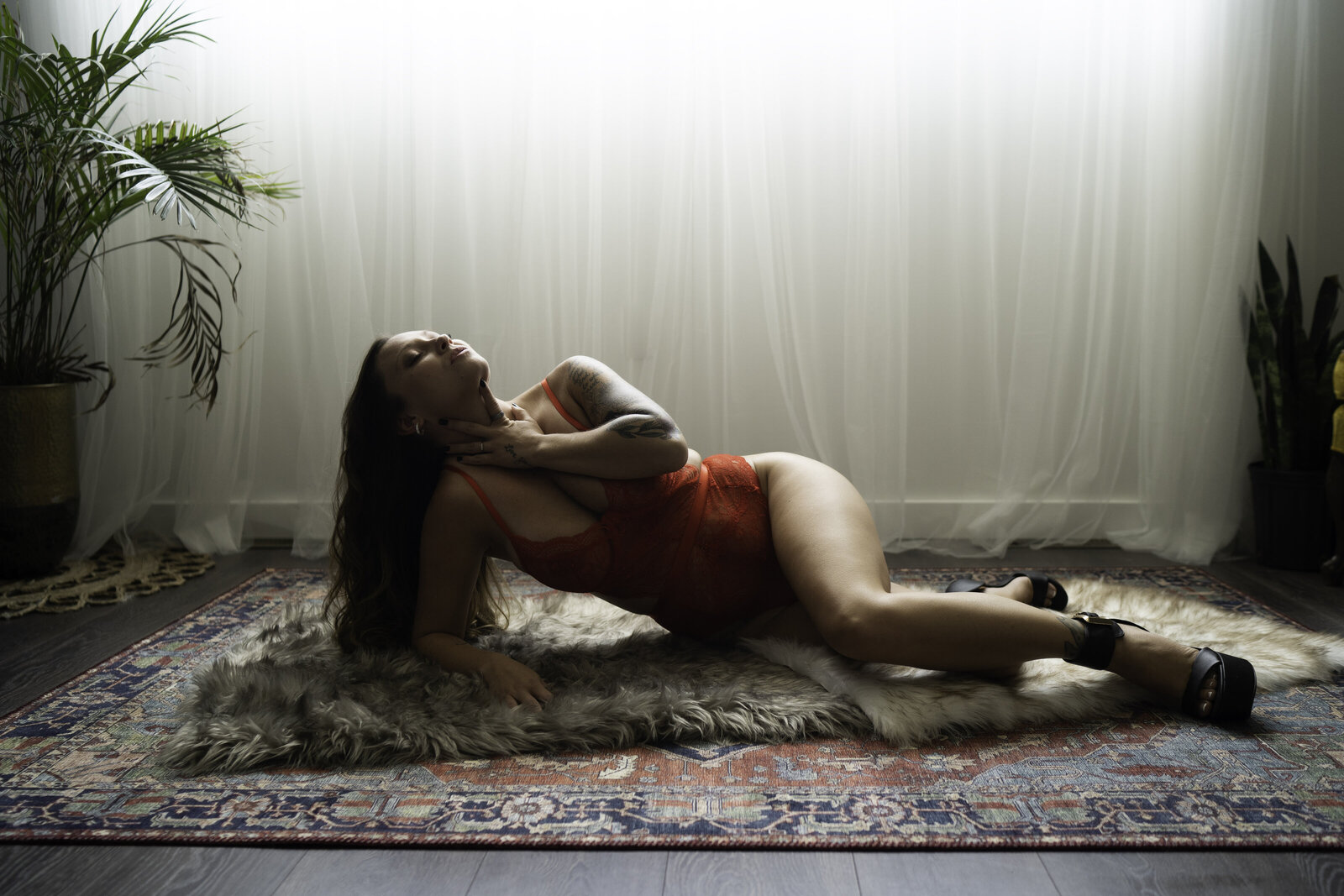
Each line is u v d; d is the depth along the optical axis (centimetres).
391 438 184
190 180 262
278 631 204
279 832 126
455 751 149
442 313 315
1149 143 300
